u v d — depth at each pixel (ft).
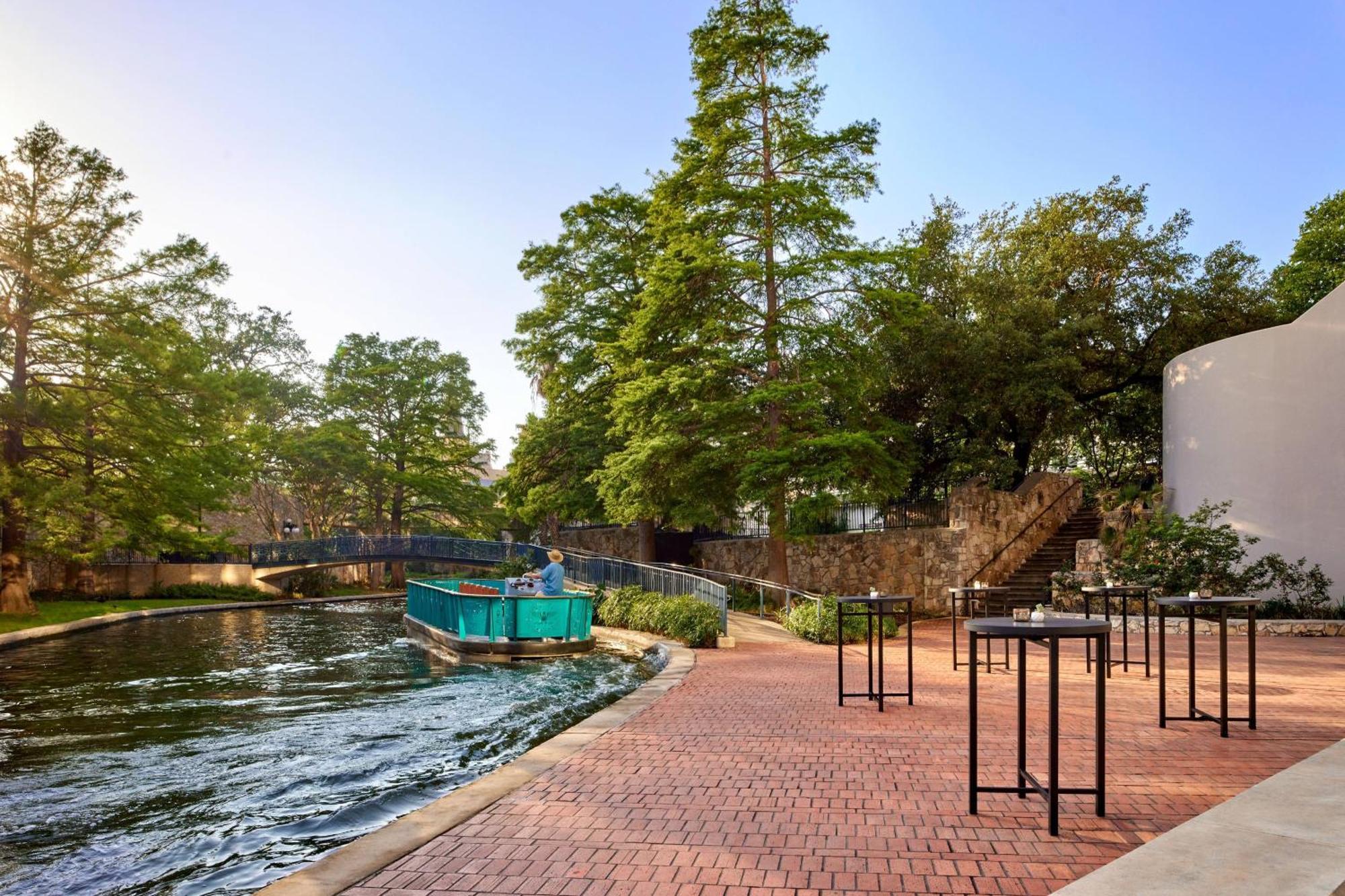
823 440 60.54
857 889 12.04
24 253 75.15
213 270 84.94
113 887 16.20
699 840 14.33
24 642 64.59
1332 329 56.85
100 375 82.99
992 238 95.81
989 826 14.92
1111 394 92.43
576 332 90.38
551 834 14.73
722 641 48.39
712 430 65.82
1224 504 59.47
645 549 92.27
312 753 27.27
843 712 27.14
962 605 71.10
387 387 146.41
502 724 31.58
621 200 87.15
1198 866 10.94
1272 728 23.62
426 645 61.93
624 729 24.48
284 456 141.08
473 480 161.89
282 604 119.44
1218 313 82.02
